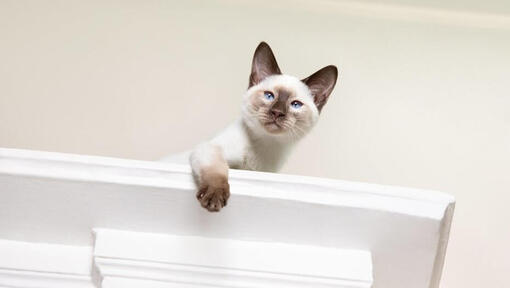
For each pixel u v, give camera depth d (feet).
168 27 4.84
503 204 4.41
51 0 4.85
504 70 4.77
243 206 3.47
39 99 4.59
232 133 3.92
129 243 3.50
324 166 4.48
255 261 3.48
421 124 4.60
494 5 4.89
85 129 4.55
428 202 3.51
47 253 3.57
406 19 4.92
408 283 3.68
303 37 4.85
